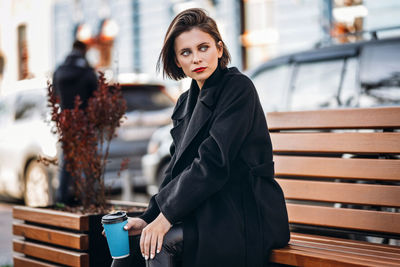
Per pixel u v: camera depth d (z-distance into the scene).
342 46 4.71
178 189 2.12
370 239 3.13
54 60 15.84
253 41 10.95
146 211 2.29
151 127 7.50
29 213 2.97
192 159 2.30
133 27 13.97
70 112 3.18
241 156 2.27
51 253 2.79
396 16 8.56
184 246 2.12
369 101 4.37
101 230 2.65
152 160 6.86
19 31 16.69
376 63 4.46
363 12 8.78
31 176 6.70
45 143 6.39
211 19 2.35
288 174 2.77
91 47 14.54
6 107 7.48
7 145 7.13
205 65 2.30
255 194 2.22
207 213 2.15
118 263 2.17
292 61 4.93
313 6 9.96
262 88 5.05
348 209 2.56
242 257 2.14
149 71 13.60
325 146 2.66
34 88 7.15
